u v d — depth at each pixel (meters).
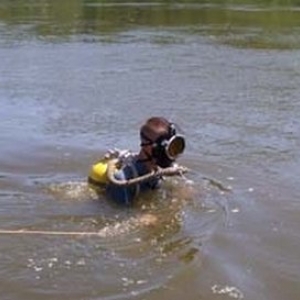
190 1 39.19
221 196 8.32
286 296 5.79
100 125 12.38
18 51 21.88
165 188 8.52
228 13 33.84
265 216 7.66
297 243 6.91
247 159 10.08
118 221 7.50
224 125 12.31
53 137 11.46
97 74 17.92
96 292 5.82
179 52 22.00
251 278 6.10
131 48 22.80
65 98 14.84
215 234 7.09
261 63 20.00
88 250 6.70
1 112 13.43
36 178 9.12
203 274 6.14
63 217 7.62
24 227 7.31
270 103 14.34
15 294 5.80
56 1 38.62
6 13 33.28
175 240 6.95
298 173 9.38
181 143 8.19
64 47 22.94
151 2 38.44
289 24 30.05
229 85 16.48
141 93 15.45
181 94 15.34
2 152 10.41
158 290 5.85
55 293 5.81
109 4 37.41
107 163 8.48
